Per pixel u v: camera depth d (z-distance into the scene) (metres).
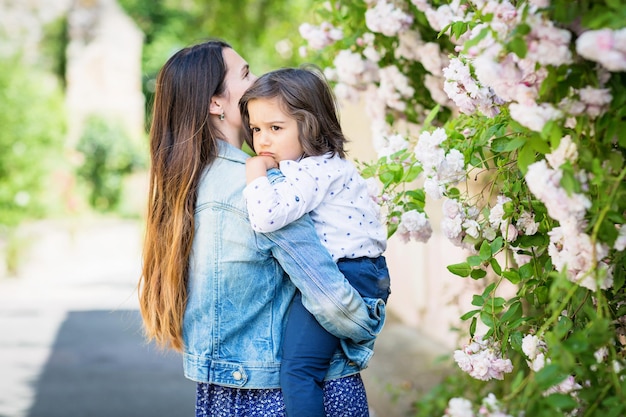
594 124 2.12
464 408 2.15
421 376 6.21
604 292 2.37
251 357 2.54
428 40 3.77
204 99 2.65
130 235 22.70
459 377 4.82
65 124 22.91
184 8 30.30
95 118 28.89
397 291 8.76
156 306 2.65
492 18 2.15
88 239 21.30
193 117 2.64
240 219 2.52
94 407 6.76
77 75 30.52
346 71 3.93
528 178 2.09
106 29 30.78
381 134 3.93
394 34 3.73
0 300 12.34
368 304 2.55
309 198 2.50
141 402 6.92
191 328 2.59
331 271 2.47
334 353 2.57
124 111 30.66
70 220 21.33
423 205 2.94
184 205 2.58
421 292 7.83
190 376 2.58
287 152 2.64
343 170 2.64
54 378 7.77
